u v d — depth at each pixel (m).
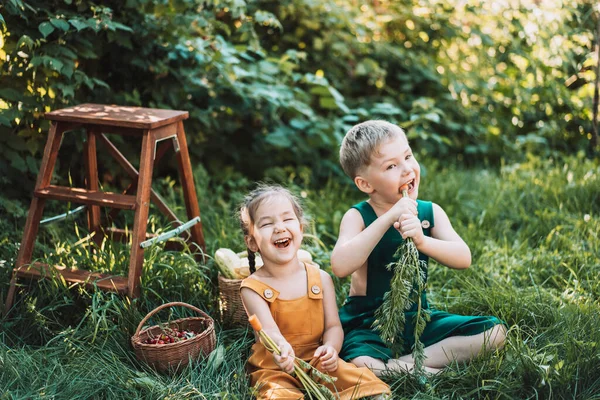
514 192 4.65
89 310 2.87
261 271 2.76
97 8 3.85
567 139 6.07
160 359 2.62
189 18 4.33
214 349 2.77
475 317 2.70
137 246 3.04
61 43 3.88
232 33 5.30
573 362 2.52
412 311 2.78
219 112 5.02
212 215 4.30
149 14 4.32
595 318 2.83
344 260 2.66
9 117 3.66
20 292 3.12
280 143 4.96
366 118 5.68
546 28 5.68
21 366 2.61
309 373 2.56
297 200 2.82
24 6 3.65
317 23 5.69
